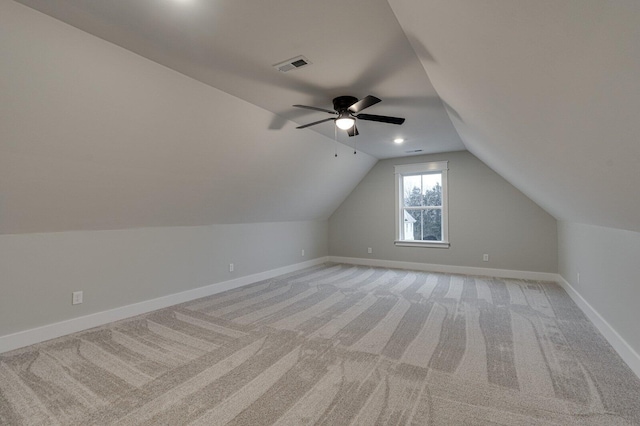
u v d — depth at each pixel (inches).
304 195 201.2
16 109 71.1
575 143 55.1
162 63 84.3
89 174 95.7
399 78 94.1
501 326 109.9
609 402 65.7
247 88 100.7
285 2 60.1
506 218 190.9
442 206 210.1
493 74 54.7
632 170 47.6
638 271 77.7
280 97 108.5
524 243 185.9
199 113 103.9
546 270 180.4
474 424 59.1
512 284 172.2
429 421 59.9
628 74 28.7
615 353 88.6
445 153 208.4
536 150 78.7
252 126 124.3
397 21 66.2
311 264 239.6
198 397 68.4
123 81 81.5
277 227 208.1
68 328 105.8
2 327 91.9
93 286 113.5
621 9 21.8
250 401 66.9
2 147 75.0
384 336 101.7
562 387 71.5
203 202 143.2
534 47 37.0
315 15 64.3
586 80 35.1
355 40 73.9
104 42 73.1
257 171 150.6
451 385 72.6
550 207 153.3
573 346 93.3
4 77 65.7
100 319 114.7
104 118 85.4
